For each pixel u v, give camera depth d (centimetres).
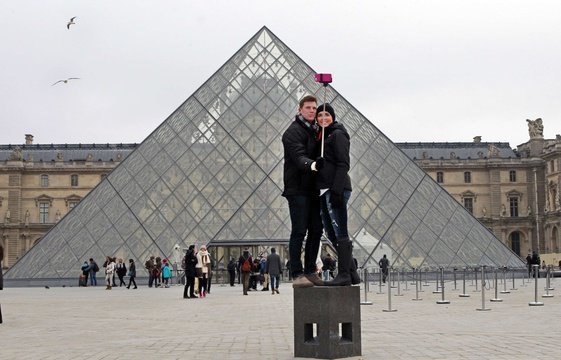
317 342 1355
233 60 7119
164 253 6003
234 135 6588
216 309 3097
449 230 6266
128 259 6038
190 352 1532
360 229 6094
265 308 3130
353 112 6819
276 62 7094
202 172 6384
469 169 18325
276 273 4556
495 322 2212
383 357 1365
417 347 1544
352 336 1376
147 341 1791
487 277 6019
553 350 1473
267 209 6200
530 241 18088
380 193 6303
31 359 1470
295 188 1384
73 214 6369
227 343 1705
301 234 1382
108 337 1927
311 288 1355
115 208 6303
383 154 6575
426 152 18725
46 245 6266
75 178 17650
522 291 4472
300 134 1384
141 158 6544
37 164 17575
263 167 6419
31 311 3086
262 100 6806
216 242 6006
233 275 6022
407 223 6175
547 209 17362
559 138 17100
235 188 6297
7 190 17412
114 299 4097
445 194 6494
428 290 4750
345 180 1362
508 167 18225
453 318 2397
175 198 6269
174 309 3130
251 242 6012
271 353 1477
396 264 5962
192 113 6756
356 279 1434
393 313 2675
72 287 6038
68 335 1998
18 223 17325
